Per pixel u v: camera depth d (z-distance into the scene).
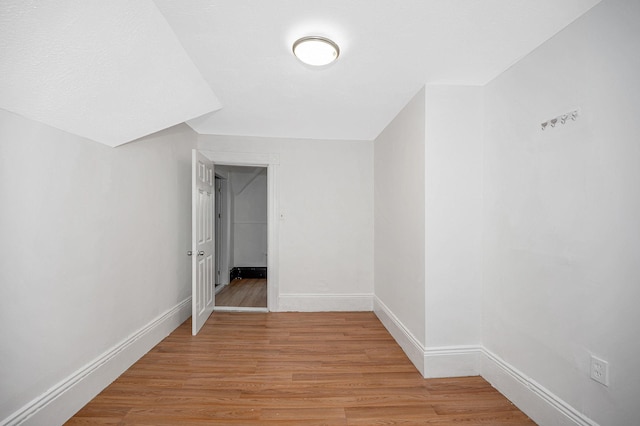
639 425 1.17
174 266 2.93
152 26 1.41
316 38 1.53
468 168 2.12
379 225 3.34
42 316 1.51
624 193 1.21
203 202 3.10
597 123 1.31
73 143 1.71
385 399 1.85
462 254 2.12
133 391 1.90
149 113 1.96
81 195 1.77
